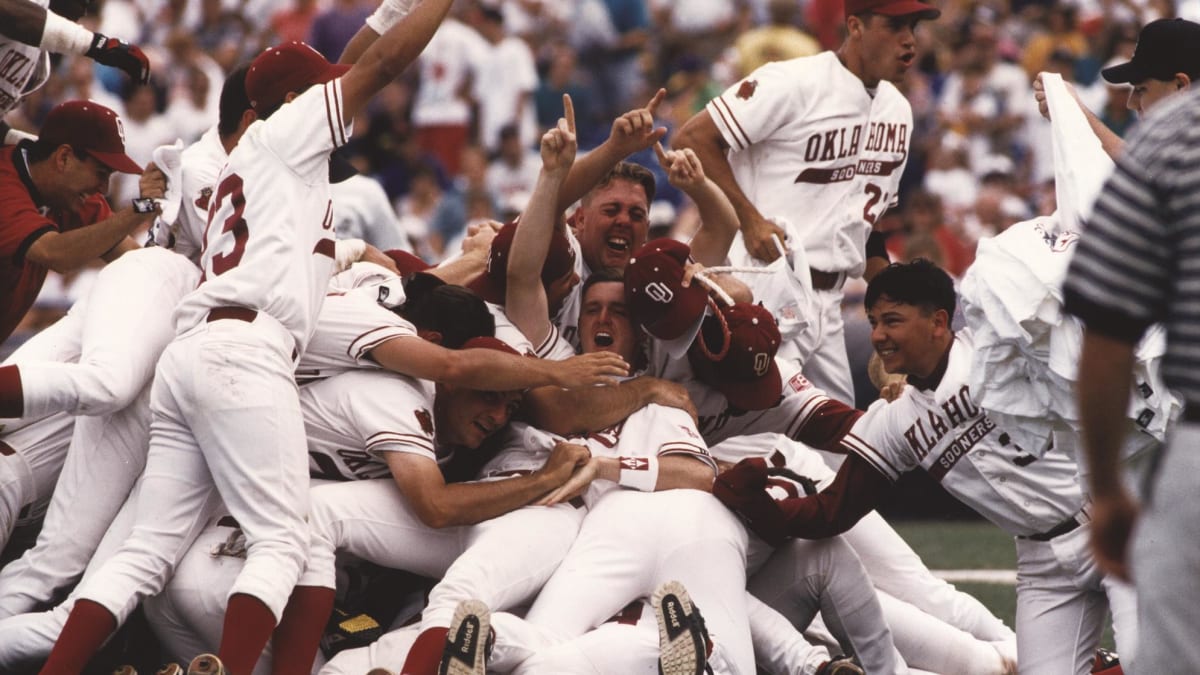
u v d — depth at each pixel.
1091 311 10.83
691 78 48.66
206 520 15.75
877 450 16.34
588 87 51.88
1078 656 16.09
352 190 29.19
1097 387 10.87
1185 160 10.70
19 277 18.27
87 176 18.59
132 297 16.53
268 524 15.06
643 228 18.45
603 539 15.95
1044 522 15.90
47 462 17.22
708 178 20.64
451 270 18.27
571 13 52.56
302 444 15.39
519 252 16.73
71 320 17.38
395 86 47.66
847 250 21.31
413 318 16.77
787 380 18.31
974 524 29.89
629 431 16.94
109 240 17.61
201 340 15.30
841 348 21.83
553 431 16.92
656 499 16.17
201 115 44.81
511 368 15.67
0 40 18.67
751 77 20.89
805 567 16.80
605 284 17.41
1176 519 10.74
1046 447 14.73
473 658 14.21
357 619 16.08
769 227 20.22
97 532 16.33
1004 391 14.50
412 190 45.00
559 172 16.38
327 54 47.56
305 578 15.38
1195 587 10.70
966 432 15.95
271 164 15.73
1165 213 10.79
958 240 43.06
